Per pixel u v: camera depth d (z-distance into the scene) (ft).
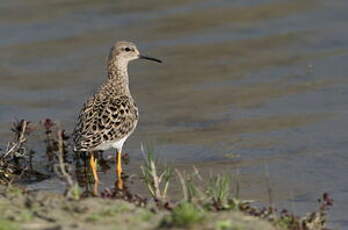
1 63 68.44
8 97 61.26
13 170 45.14
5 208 32.68
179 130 53.93
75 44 71.87
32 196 34.58
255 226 31.40
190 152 49.70
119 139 43.78
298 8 77.92
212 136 52.49
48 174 45.24
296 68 64.59
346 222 38.47
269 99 58.75
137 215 31.60
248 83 62.34
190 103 58.85
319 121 54.19
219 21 75.87
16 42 72.84
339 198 41.86
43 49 71.05
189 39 72.08
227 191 36.11
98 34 73.82
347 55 66.28
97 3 81.71
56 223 30.53
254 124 54.39
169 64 67.21
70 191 34.50
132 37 72.54
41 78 65.05
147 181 40.32
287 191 42.98
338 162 47.21
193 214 29.99
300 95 59.11
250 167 46.83
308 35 71.31
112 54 47.37
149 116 56.59
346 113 55.26
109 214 31.65
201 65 66.49
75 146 42.55
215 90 61.21
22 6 81.30
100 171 46.39
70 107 59.00
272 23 74.69
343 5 77.71
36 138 52.08
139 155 49.52
